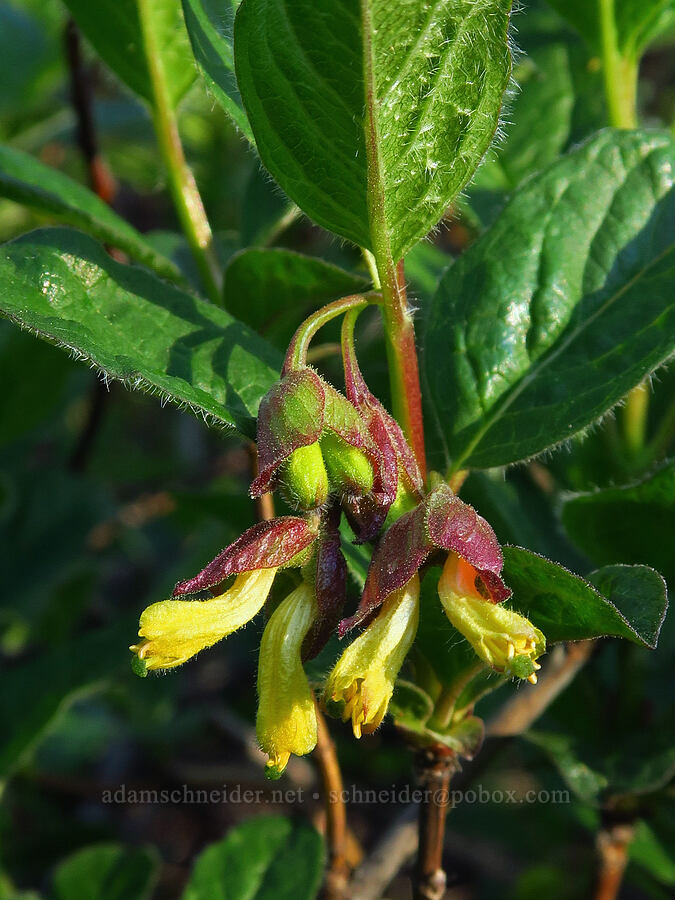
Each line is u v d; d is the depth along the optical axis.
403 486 0.11
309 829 0.17
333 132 0.11
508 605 0.11
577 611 0.11
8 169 0.16
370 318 0.23
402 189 0.11
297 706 0.10
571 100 0.19
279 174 0.11
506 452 0.13
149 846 0.21
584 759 0.16
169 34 0.16
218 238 0.21
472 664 0.12
